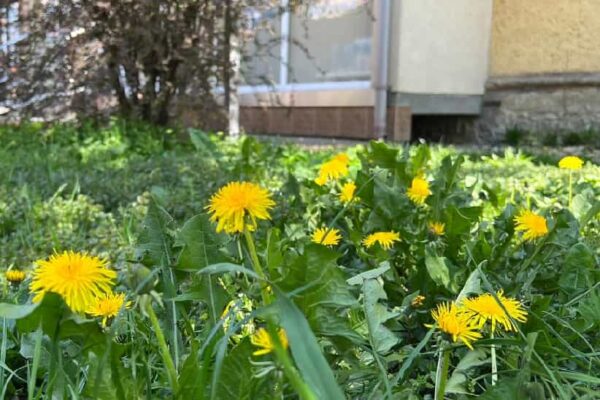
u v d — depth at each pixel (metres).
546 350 1.12
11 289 1.64
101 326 0.98
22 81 6.26
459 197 2.00
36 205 2.99
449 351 0.98
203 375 0.87
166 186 3.69
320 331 0.95
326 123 8.47
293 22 8.84
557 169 4.21
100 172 4.23
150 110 6.50
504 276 1.58
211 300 1.12
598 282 1.36
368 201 1.77
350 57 8.20
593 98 7.79
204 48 6.17
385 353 1.15
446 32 8.16
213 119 6.45
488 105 8.61
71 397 0.97
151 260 1.21
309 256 0.92
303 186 2.45
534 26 8.20
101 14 5.99
